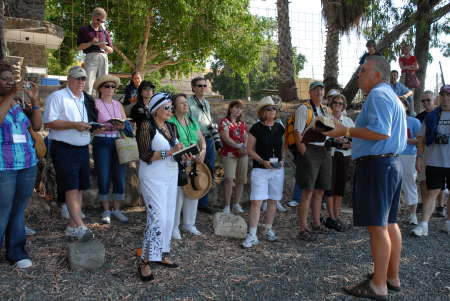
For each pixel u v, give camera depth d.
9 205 3.79
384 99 3.50
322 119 3.71
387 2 10.05
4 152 3.70
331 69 10.85
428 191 5.82
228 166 6.33
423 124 5.95
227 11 16.98
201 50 18.33
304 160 5.32
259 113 5.24
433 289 3.96
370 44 8.98
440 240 5.58
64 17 17.30
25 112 4.17
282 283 4.03
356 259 4.71
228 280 4.05
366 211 3.62
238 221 5.48
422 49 10.67
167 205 4.04
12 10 10.26
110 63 21.58
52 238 4.70
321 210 6.97
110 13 16.44
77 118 4.54
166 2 15.98
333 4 10.42
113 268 4.11
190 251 4.78
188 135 4.97
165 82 28.28
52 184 5.96
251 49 18.06
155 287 3.80
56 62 22.61
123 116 5.54
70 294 3.54
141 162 3.92
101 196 5.38
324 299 3.71
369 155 3.62
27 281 3.69
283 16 10.75
